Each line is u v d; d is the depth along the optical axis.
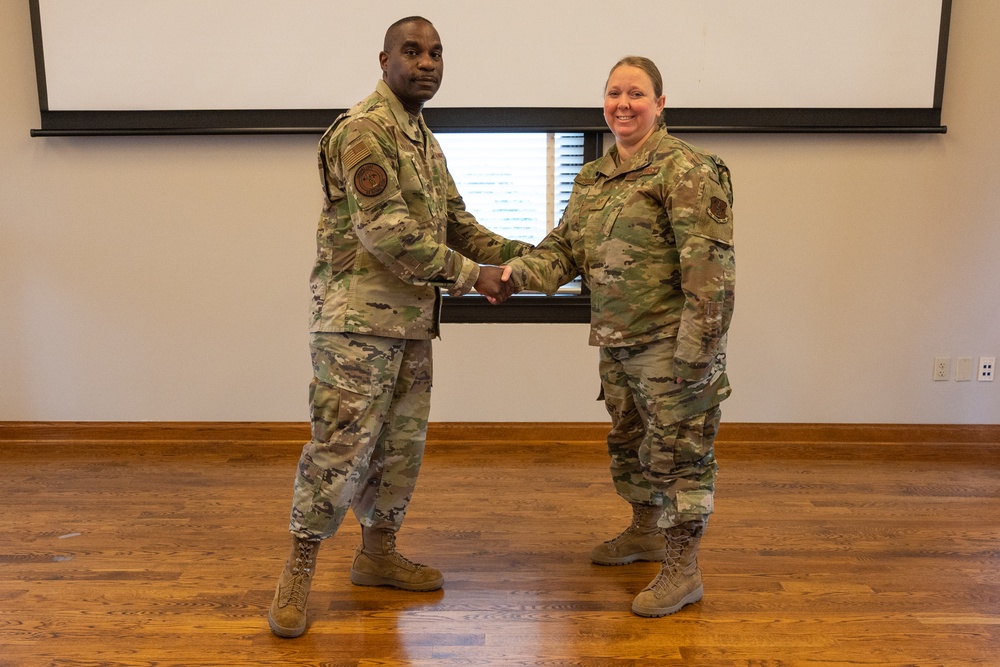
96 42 3.77
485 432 4.04
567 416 4.07
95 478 3.59
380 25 3.76
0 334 4.04
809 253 3.93
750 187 3.89
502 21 3.76
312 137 3.89
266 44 3.78
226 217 3.95
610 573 2.69
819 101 3.78
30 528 3.03
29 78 3.86
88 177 3.93
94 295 4.02
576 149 3.95
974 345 3.99
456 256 2.34
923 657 2.19
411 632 2.33
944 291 3.95
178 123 3.84
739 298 3.97
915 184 3.88
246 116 3.83
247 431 4.06
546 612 2.44
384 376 2.34
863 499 3.34
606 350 2.55
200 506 3.26
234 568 2.71
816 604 2.48
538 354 4.02
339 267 2.32
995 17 3.77
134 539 2.94
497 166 3.96
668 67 3.77
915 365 4.01
